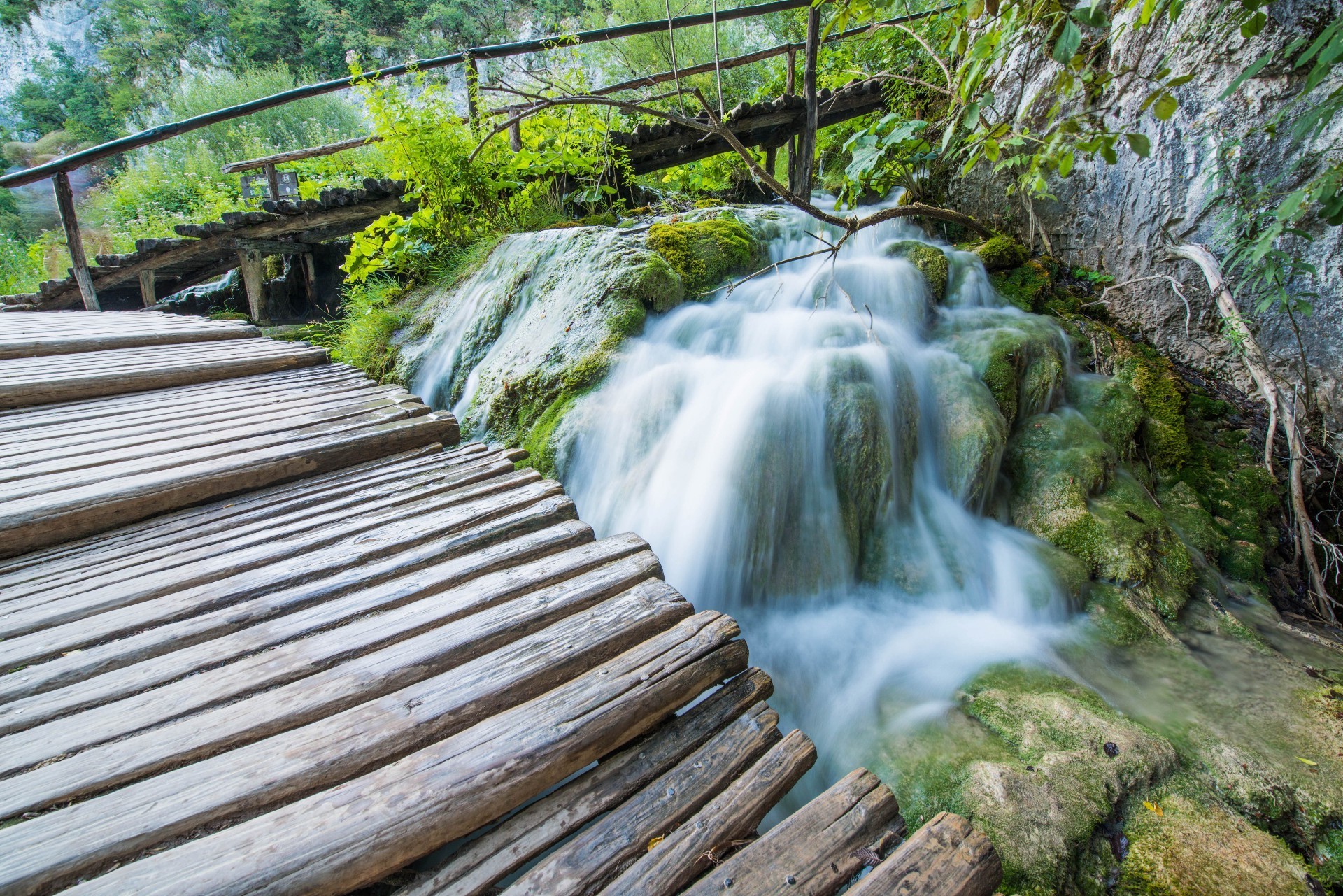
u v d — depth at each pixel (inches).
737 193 335.0
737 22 414.6
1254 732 96.4
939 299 189.2
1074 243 199.2
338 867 40.3
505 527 80.0
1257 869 76.9
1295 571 141.7
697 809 46.9
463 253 239.9
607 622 60.9
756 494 129.5
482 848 43.7
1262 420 161.2
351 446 106.5
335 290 305.7
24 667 58.4
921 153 215.2
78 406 131.4
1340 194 76.7
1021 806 82.4
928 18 146.6
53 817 41.9
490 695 52.7
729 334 173.5
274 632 61.2
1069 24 81.2
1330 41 66.7
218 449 103.3
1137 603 123.9
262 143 527.8
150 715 50.8
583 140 253.3
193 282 308.5
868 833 45.8
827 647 118.2
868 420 137.3
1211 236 163.6
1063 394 162.1
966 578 128.1
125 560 76.8
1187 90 159.3
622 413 150.3
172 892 38.0
